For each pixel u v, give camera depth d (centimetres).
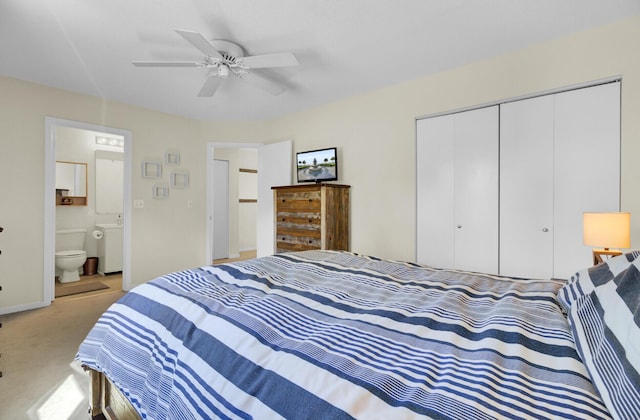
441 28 241
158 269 440
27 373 208
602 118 243
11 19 223
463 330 94
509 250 284
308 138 431
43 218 345
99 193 510
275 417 67
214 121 484
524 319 98
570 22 236
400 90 346
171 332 107
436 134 325
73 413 170
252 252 701
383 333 93
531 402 61
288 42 258
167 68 304
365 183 375
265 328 98
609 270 100
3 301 322
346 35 250
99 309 335
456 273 168
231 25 233
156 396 99
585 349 74
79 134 492
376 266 181
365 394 65
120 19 224
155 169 436
